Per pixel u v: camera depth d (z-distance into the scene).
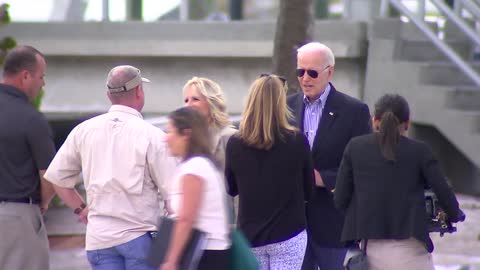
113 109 21.16
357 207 21.28
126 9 53.69
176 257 17.73
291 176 21.00
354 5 50.72
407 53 48.12
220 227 18.27
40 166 22.09
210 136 18.55
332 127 23.16
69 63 51.22
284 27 34.25
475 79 42.09
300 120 23.48
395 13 53.66
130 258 20.69
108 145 20.78
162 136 20.89
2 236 22.00
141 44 49.97
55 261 33.31
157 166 20.69
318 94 23.33
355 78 49.09
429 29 45.47
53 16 52.78
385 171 20.97
